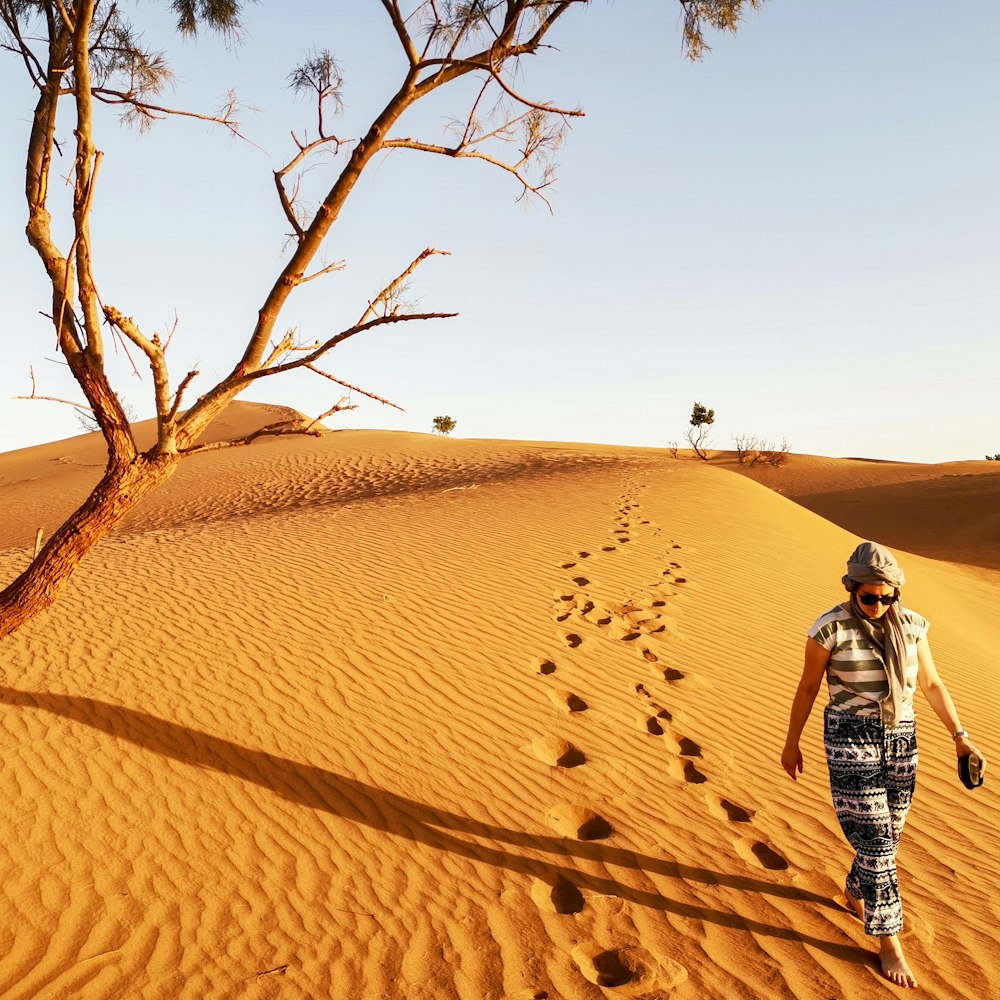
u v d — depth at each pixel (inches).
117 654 298.4
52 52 173.3
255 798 208.1
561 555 455.2
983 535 1277.1
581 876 181.2
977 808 219.0
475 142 171.3
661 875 181.6
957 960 153.5
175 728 241.0
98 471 1509.6
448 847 191.0
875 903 147.7
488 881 178.5
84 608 356.5
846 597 450.3
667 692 285.6
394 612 347.9
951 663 377.7
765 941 158.6
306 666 288.2
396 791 214.2
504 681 285.0
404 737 243.1
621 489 679.1
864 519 1491.1
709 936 160.1
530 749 240.2
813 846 194.9
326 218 162.4
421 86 165.2
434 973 150.3
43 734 235.0
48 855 182.2
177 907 167.8
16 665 287.0
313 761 226.8
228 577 405.4
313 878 178.4
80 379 156.1
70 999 143.2
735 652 329.7
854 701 151.4
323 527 551.2
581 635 333.1
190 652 299.7
